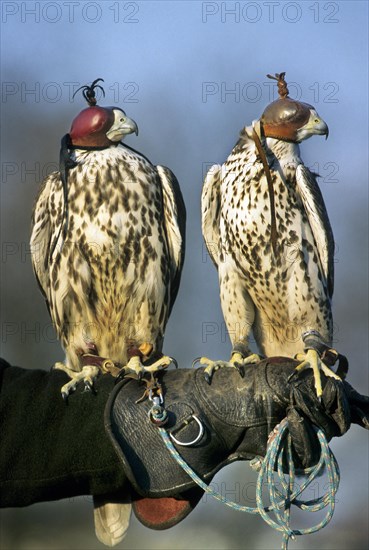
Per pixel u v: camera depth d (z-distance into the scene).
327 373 7.35
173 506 7.49
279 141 9.30
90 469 7.18
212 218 9.68
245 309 9.52
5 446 7.29
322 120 9.27
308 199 9.19
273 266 9.27
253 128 8.91
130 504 8.10
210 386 7.32
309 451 7.07
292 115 9.22
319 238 9.27
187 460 7.13
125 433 7.17
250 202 9.22
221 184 9.54
